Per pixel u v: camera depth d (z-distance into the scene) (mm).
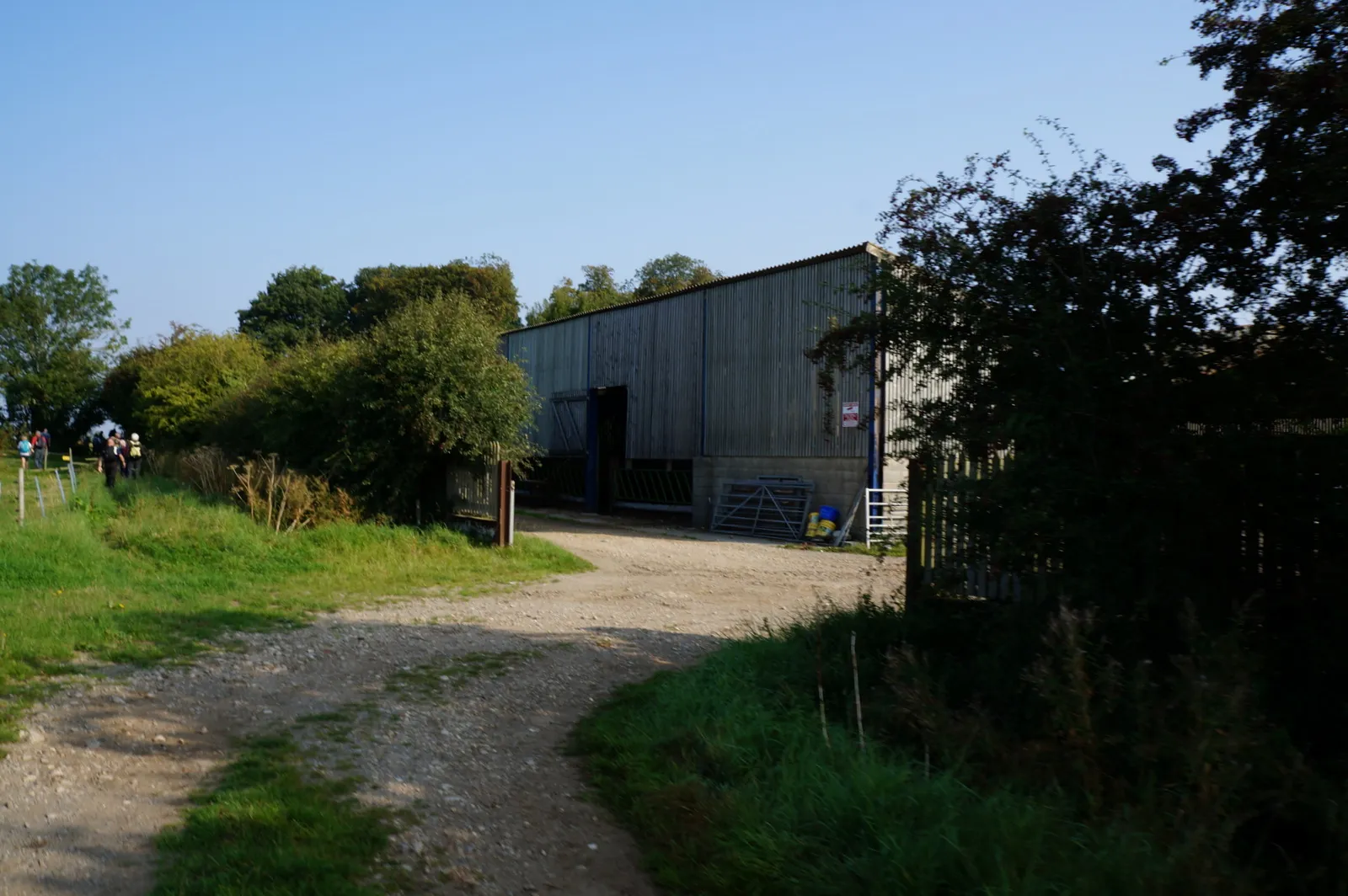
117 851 4453
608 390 32781
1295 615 5426
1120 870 3775
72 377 66125
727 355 26875
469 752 6227
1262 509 5645
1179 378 6105
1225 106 6254
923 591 7953
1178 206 6078
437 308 19234
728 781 5273
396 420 18516
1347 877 3973
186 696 7270
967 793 4629
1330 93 5645
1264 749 4375
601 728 6602
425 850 4637
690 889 4336
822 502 23531
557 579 14953
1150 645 5535
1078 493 5750
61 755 5820
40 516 15953
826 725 5707
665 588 14352
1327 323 5922
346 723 6758
